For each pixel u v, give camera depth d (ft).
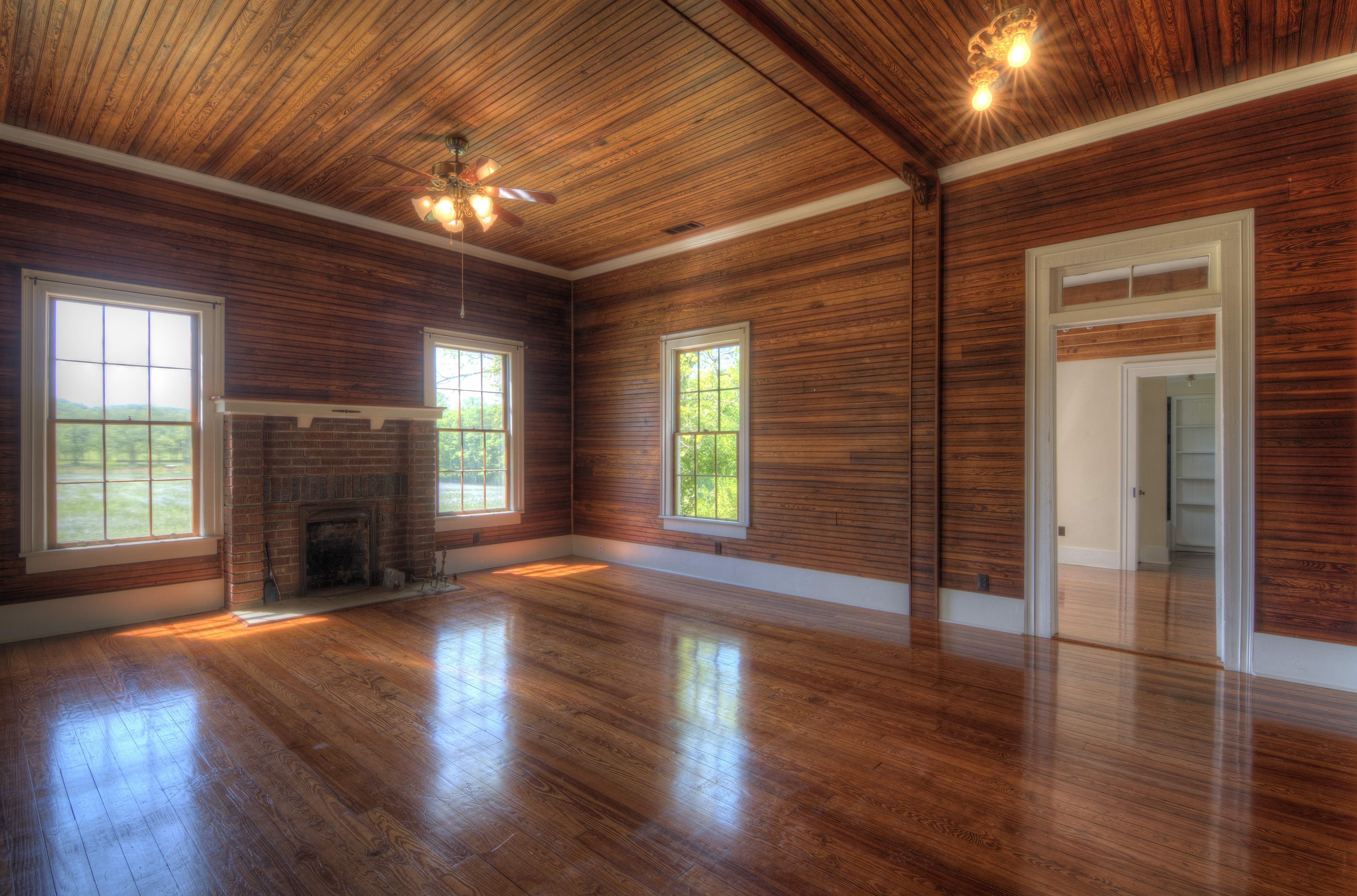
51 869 6.72
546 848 7.11
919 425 16.05
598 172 16.03
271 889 6.43
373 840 7.24
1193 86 12.07
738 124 13.65
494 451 22.80
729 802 8.02
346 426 18.67
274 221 17.43
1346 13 9.83
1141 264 13.35
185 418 16.25
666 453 21.84
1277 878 6.59
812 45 10.87
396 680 11.99
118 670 12.42
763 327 19.27
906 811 7.81
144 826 7.48
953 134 13.99
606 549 23.90
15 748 9.30
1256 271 11.94
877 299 16.88
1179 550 27.43
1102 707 10.76
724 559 20.29
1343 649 11.32
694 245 21.01
